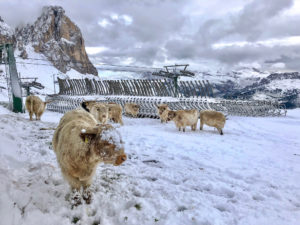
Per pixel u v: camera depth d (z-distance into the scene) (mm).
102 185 4562
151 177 5152
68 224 3217
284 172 5715
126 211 3580
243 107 21531
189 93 19891
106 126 3277
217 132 11609
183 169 5746
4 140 6438
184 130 11508
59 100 21484
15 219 2979
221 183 4867
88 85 23688
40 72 171750
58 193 4012
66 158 3484
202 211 3662
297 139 10352
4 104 20688
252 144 8891
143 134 9977
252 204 4016
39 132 8969
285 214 3678
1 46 16531
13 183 4035
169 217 3439
